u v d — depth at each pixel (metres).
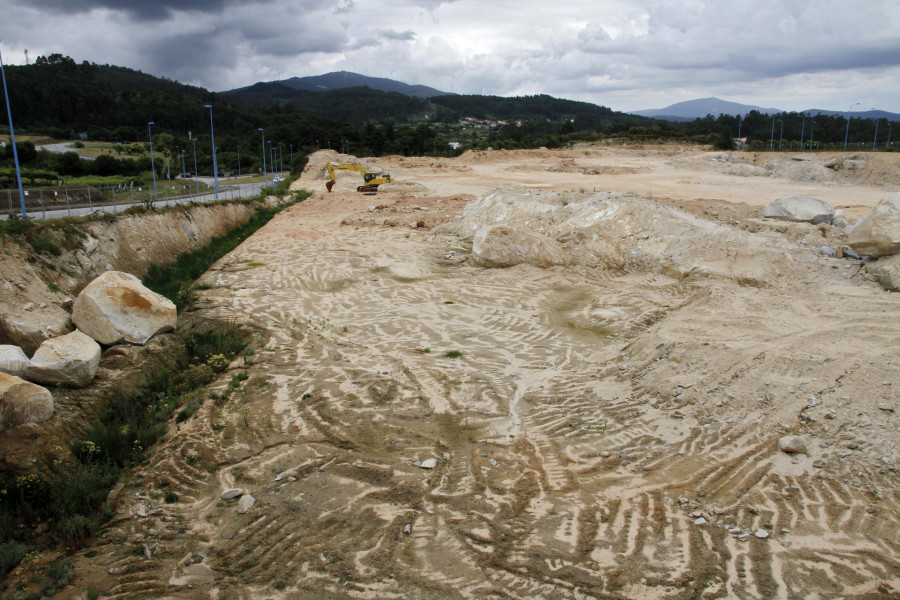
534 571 5.55
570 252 18.25
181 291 15.99
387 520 6.46
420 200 37.03
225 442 8.31
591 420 8.48
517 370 10.48
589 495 6.70
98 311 10.93
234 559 5.97
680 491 6.65
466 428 8.44
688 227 17.38
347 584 5.51
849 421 7.14
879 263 13.50
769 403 7.93
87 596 5.54
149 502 7.07
